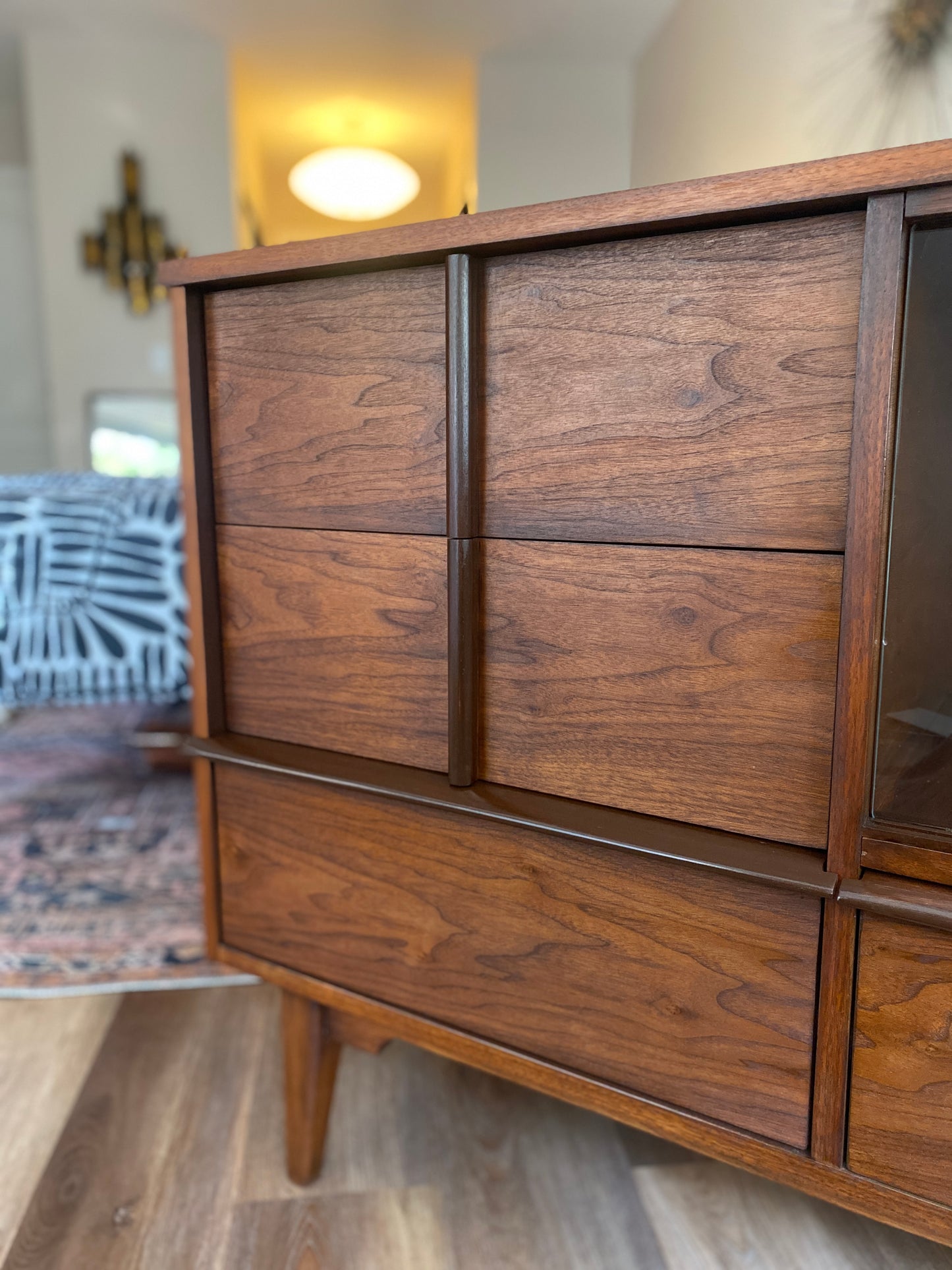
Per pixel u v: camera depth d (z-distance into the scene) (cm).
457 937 70
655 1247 78
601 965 64
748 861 55
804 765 56
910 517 49
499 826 66
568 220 54
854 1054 56
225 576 79
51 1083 98
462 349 60
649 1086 64
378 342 66
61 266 362
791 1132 59
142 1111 94
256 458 75
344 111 315
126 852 155
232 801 81
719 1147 62
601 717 62
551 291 59
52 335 367
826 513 52
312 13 298
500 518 64
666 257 55
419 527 67
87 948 124
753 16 98
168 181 354
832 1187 58
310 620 75
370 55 301
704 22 94
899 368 48
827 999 56
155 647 164
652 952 62
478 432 63
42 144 351
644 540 58
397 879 72
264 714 80
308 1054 81
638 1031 64
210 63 345
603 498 59
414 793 67
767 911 57
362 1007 76
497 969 69
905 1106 55
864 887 52
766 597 55
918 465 49
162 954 123
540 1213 81
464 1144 91
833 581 53
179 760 192
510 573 64
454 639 65
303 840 77
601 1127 94
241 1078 99
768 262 52
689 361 55
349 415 69
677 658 59
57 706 239
